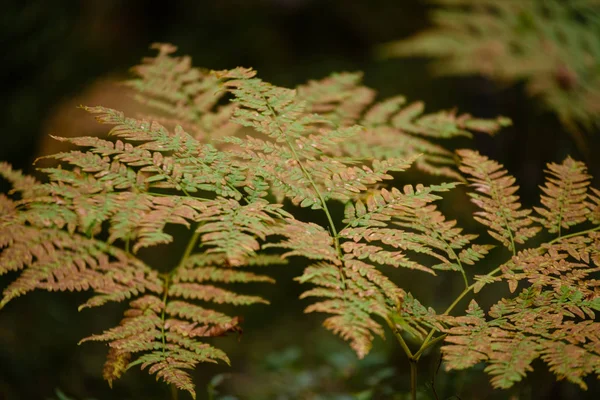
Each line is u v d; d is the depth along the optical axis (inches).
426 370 127.4
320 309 51.7
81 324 203.6
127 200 59.5
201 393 182.4
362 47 290.8
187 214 58.2
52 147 192.4
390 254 58.3
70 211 62.4
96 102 158.6
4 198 76.2
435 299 178.9
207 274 81.5
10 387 161.3
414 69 257.3
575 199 74.0
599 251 68.1
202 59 273.6
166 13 295.6
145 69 102.5
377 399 110.2
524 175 193.2
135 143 173.6
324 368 144.6
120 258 78.7
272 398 148.6
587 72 160.6
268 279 82.5
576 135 145.8
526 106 198.2
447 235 67.0
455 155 94.4
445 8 254.7
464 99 232.7
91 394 168.6
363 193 81.2
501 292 157.9
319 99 106.1
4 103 269.9
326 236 60.8
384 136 100.9
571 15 181.5
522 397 110.0
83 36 283.6
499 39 168.2
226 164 65.9
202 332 70.3
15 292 68.1
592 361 50.8
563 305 60.3
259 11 287.7
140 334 68.3
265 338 220.7
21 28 289.7
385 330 167.9
